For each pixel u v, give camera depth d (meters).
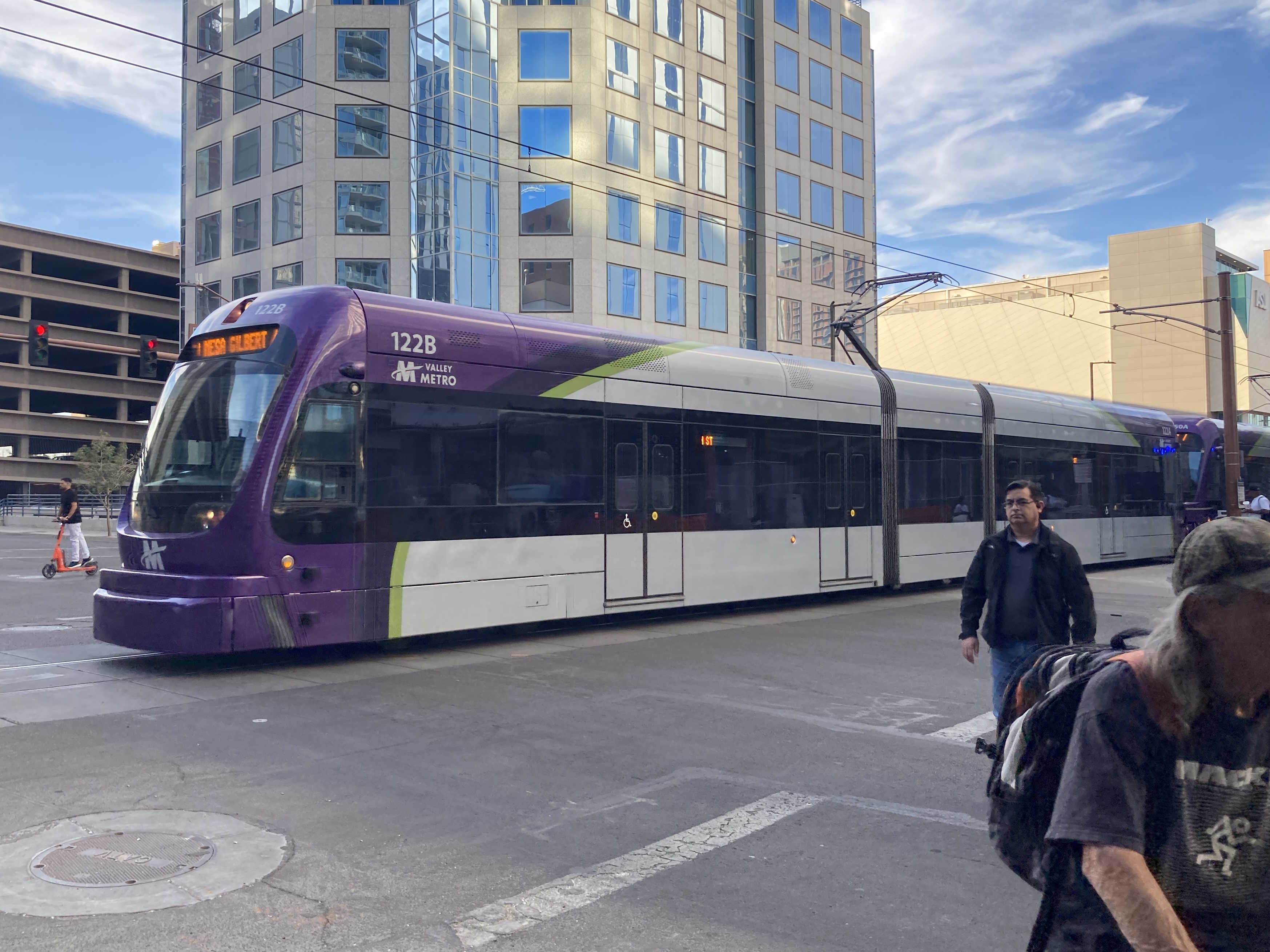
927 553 16.44
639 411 12.37
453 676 9.30
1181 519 23.39
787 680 9.32
